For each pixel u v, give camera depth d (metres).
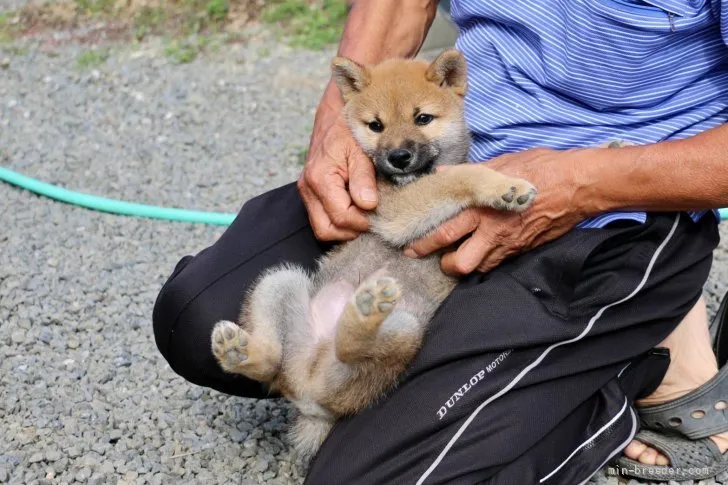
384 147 1.92
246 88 2.73
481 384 1.77
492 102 1.90
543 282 1.80
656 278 1.81
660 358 1.86
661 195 1.77
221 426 1.97
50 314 2.13
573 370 1.79
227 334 1.80
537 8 1.85
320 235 1.89
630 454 1.90
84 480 1.89
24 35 3.06
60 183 2.44
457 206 1.85
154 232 2.32
